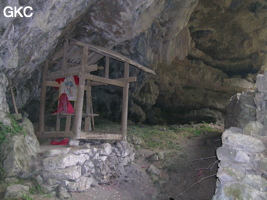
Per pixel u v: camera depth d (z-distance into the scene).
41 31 6.81
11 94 8.23
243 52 20.16
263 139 5.61
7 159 5.89
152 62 15.13
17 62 6.77
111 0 8.36
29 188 5.91
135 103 19.05
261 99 6.29
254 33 18.25
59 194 6.24
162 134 14.08
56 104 13.68
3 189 5.52
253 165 5.12
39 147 7.22
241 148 5.40
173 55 16.16
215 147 11.70
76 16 7.81
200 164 10.45
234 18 17.17
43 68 8.97
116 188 8.01
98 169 7.89
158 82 19.95
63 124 12.20
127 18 8.98
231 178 4.98
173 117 22.23
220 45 19.97
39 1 6.18
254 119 7.54
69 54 9.41
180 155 11.10
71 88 9.02
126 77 9.20
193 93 21.75
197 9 15.80
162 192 8.92
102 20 9.04
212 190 8.93
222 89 21.89
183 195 8.95
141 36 13.22
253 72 21.48
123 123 9.23
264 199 4.41
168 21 12.96
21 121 7.52
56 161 6.61
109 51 8.51
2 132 6.19
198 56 20.64
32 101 11.27
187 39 16.84
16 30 6.32
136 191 8.32
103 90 17.06
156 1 10.38
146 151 11.44
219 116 21.95
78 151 7.26
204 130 15.96
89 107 9.88
